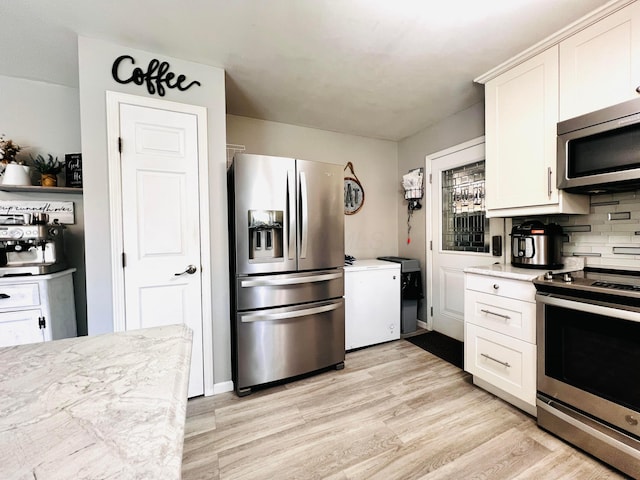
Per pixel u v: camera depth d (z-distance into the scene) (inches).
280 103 100.7
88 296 66.8
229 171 84.9
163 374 25.3
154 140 71.6
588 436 53.6
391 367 92.1
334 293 89.8
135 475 14.2
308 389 79.7
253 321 77.2
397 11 57.9
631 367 48.1
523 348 65.1
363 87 89.7
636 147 52.8
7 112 81.4
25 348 30.5
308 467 52.9
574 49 62.2
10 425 18.3
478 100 99.9
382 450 56.7
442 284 120.7
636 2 53.2
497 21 61.0
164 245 73.1
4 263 70.4
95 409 20.1
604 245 69.4
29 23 60.3
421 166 129.1
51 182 80.1
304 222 83.0
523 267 77.2
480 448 56.8
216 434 61.9
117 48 67.9
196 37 65.7
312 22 60.9
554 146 66.1
